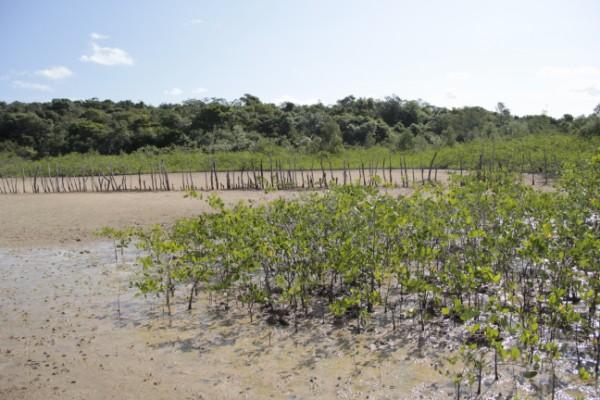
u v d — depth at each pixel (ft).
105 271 42.50
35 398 22.47
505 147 122.11
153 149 187.42
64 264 45.21
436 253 32.04
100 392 22.85
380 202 36.22
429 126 237.86
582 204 40.55
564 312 24.14
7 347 27.76
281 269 34.78
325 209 36.96
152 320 31.09
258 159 140.77
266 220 38.04
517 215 38.34
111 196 88.84
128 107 278.05
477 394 21.38
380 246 33.63
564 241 33.42
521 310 26.94
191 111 242.17
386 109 257.14
